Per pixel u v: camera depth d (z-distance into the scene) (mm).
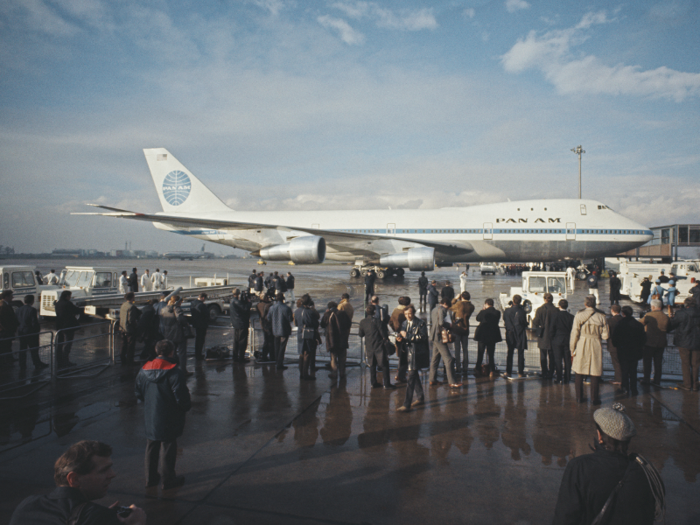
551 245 24656
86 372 8039
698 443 4949
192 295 14203
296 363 8844
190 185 29219
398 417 5758
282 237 26125
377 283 26516
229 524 3363
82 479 2000
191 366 8609
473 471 4219
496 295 19844
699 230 36500
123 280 17594
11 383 6953
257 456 4570
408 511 3533
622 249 24531
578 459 2223
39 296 13484
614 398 6691
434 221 25781
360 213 27031
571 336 6426
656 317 7297
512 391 7004
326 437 5070
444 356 7105
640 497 2055
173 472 3957
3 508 3555
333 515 3484
